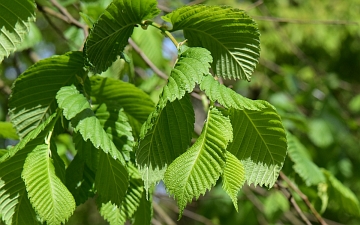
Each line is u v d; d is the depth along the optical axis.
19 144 0.72
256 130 0.73
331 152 1.68
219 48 0.77
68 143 1.15
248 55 0.76
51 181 0.71
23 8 0.76
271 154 0.73
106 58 0.78
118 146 0.77
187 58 0.72
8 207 0.74
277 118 0.72
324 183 1.08
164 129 0.72
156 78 1.18
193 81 0.70
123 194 0.75
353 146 1.80
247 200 1.74
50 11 1.07
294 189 1.03
